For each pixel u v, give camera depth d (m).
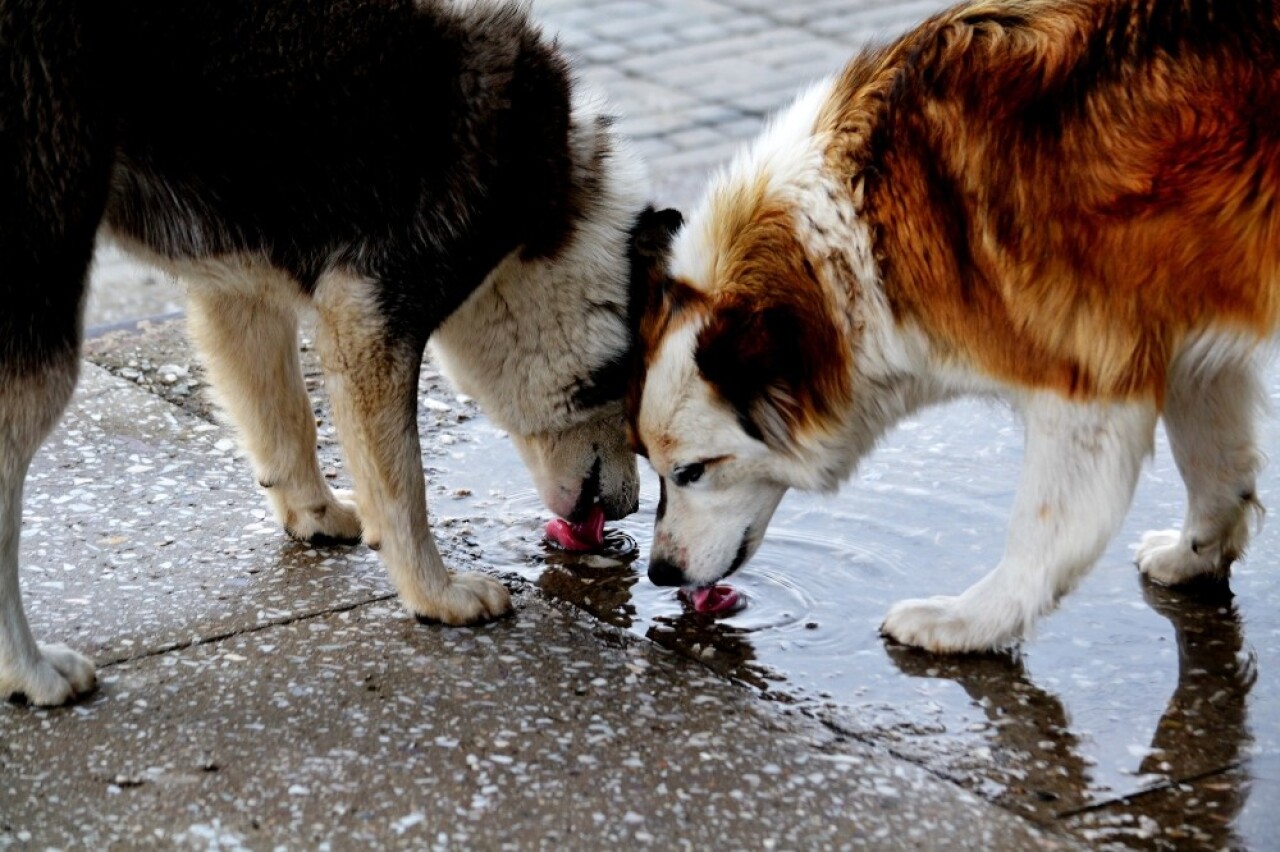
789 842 3.39
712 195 4.29
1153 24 3.74
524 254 4.48
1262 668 4.08
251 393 4.61
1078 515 4.02
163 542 4.83
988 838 3.39
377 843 3.40
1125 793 3.56
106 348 6.32
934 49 3.98
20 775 3.65
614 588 4.62
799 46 9.45
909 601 4.29
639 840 3.40
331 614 4.41
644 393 4.32
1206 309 3.86
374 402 4.23
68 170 3.76
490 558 4.82
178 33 3.89
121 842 3.40
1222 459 4.29
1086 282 3.85
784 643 4.27
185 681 4.05
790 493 5.14
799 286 4.11
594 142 4.62
